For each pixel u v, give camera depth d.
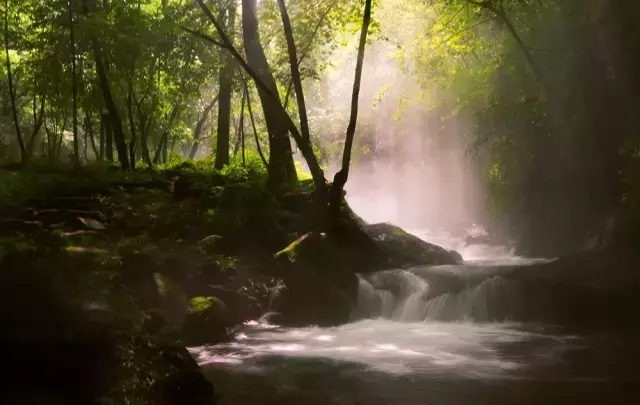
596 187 18.02
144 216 14.98
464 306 12.63
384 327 11.76
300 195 16.44
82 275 7.92
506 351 9.51
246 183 16.91
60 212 13.97
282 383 7.48
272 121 18.98
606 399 6.78
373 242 15.31
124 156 22.23
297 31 18.30
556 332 11.21
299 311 12.12
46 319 5.02
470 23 20.47
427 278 13.57
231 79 21.09
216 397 6.75
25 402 4.49
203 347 9.61
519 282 12.74
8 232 11.24
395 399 6.81
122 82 24.88
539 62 18.69
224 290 11.57
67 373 4.81
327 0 16.97
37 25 22.78
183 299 10.36
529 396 6.92
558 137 19.00
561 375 7.89
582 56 17.39
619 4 16.25
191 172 21.59
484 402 6.68
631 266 13.27
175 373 5.72
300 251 13.15
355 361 8.74
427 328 11.70
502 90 19.86
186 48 21.09
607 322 11.70
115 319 5.95
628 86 16.50
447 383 7.49
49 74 22.94
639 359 8.89
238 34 21.27
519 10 18.64
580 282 12.83
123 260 10.39
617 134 17.03
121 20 19.05
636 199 15.05
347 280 13.12
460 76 21.98
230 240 14.34
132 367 5.33
